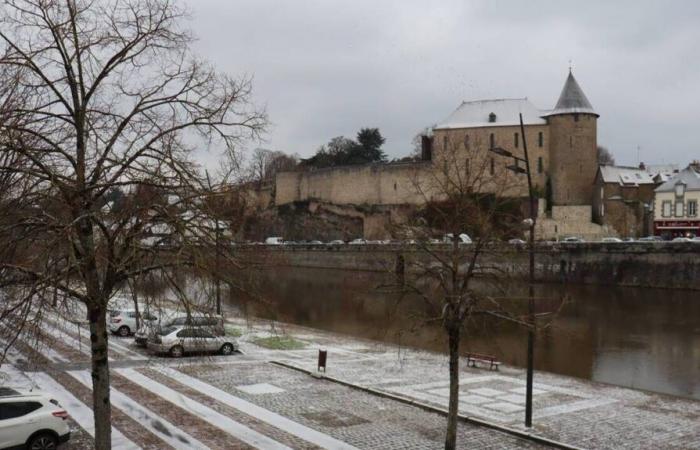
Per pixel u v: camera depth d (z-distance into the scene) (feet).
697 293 192.24
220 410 59.16
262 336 110.73
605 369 98.73
